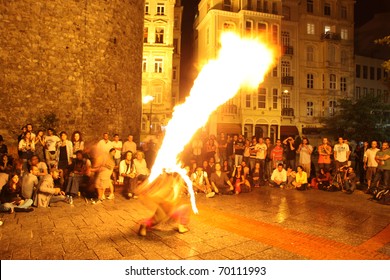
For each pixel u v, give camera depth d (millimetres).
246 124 34188
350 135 28719
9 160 10383
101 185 8891
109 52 16125
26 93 13477
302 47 37312
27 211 7492
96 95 15578
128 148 12367
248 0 34562
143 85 33375
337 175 11445
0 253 4844
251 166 12719
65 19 14398
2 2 12977
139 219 6949
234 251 5094
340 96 38312
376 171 10711
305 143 12414
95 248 5113
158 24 33625
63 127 14352
